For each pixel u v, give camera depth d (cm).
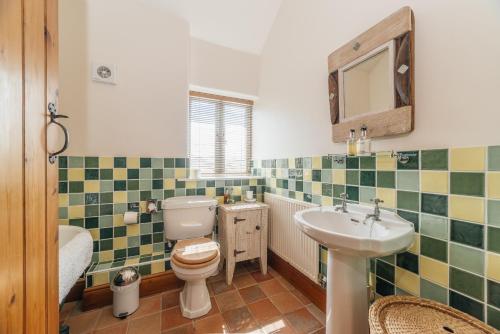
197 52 218
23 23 53
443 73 94
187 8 194
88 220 168
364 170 129
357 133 130
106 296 155
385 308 87
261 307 155
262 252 199
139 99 183
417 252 104
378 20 121
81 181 166
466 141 87
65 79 163
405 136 109
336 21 148
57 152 71
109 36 173
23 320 54
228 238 185
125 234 178
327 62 155
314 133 168
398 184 112
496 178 80
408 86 104
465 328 76
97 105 171
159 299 163
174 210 175
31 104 57
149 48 186
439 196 96
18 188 52
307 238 163
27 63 55
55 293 73
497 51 79
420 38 102
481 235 83
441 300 95
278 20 212
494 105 80
